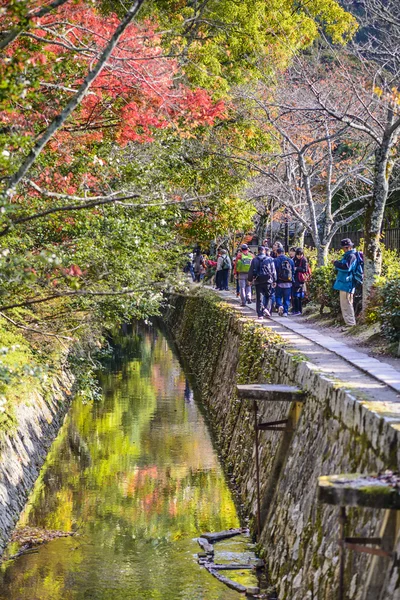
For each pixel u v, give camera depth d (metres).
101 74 11.87
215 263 41.38
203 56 21.12
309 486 9.91
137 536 12.96
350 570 7.48
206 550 12.20
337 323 19.77
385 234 25.94
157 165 16.89
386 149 18.25
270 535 11.46
